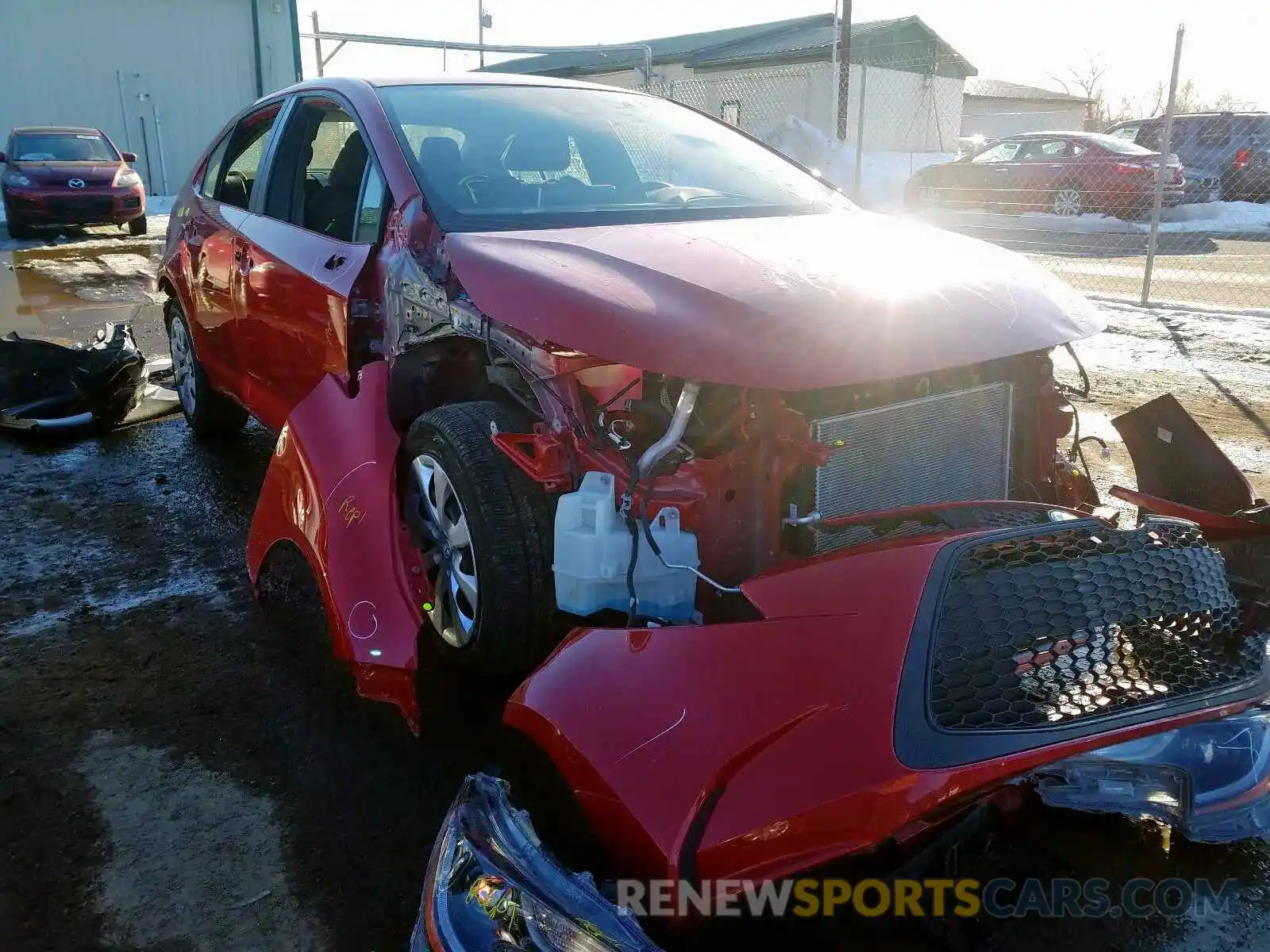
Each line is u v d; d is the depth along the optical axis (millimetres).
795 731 1800
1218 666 2098
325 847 2453
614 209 3344
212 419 5367
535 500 2639
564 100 4000
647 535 2236
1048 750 1808
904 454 2605
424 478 2889
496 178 3361
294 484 3033
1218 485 2926
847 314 2367
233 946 2162
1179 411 3037
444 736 2871
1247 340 7820
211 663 3291
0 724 2957
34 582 3893
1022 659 1908
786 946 2029
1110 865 2330
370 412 2980
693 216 3408
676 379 2480
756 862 1725
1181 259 12336
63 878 2357
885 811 1730
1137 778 2033
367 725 2939
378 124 3527
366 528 2748
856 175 13156
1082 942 2094
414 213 3131
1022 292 2709
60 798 2635
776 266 2584
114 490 4883
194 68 24906
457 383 3193
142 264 12883
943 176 17078
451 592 2842
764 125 18922
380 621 2611
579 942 1557
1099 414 5871
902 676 1827
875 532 2566
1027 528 2104
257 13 25391
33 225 15148
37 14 22766
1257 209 16484
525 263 2688
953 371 2697
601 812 1840
